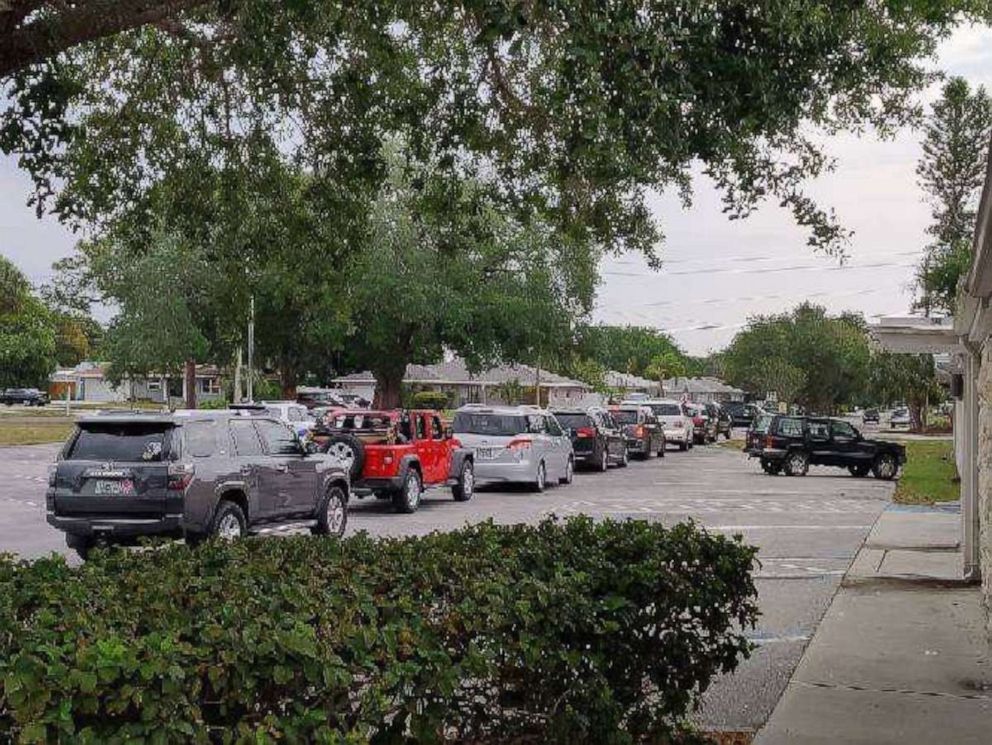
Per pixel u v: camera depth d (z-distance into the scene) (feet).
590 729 18.06
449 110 31.60
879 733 23.44
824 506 77.20
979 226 20.61
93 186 33.40
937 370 96.02
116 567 18.07
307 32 29.66
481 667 14.83
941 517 68.23
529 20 25.52
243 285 35.42
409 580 16.55
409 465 69.36
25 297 227.20
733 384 394.93
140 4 23.12
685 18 21.18
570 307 146.61
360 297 133.90
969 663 30.04
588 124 20.29
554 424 95.14
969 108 153.28
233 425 50.14
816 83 24.86
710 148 22.70
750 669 29.86
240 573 16.22
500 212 34.12
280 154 33.63
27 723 10.91
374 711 13.29
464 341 143.84
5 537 55.16
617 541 21.71
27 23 23.06
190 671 12.00
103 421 46.62
